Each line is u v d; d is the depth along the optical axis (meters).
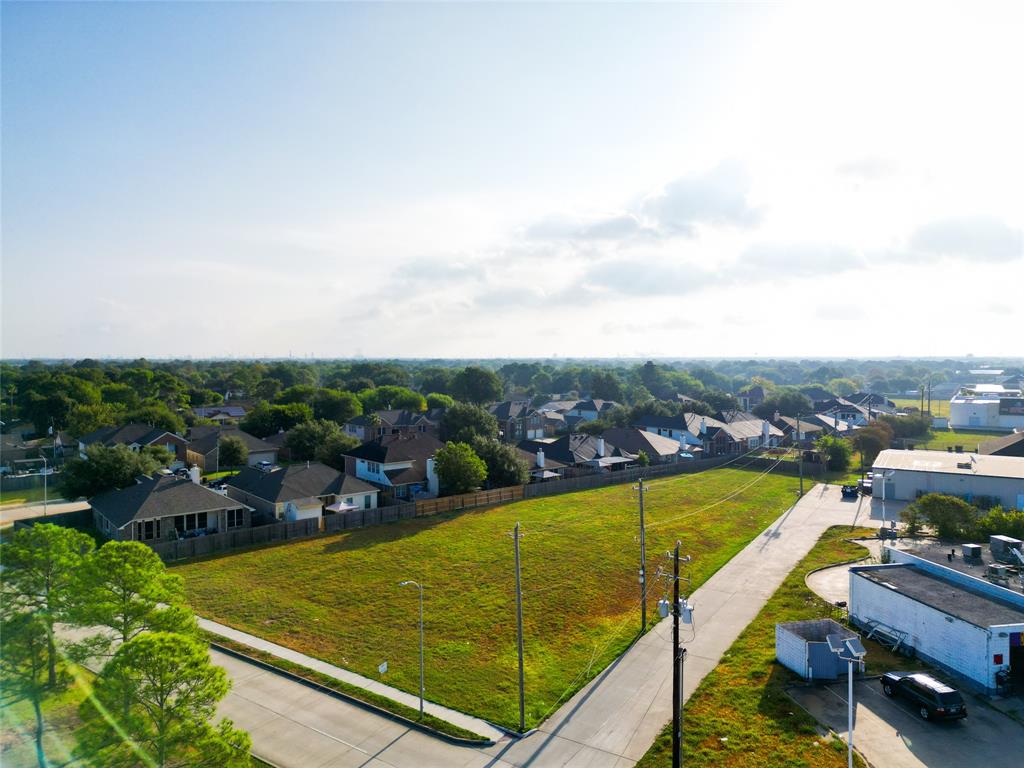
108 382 158.25
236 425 122.19
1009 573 36.69
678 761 22.64
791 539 57.19
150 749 20.30
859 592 37.81
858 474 90.00
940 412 183.12
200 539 50.59
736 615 39.81
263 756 25.64
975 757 24.91
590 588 44.78
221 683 21.36
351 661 34.03
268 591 43.47
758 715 28.22
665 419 116.38
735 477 88.12
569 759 25.70
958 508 50.59
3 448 96.69
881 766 24.45
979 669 29.70
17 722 23.62
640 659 34.28
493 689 31.38
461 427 89.44
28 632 24.58
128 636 26.12
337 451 82.88
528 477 76.25
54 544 26.53
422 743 26.80
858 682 30.88
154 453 76.81
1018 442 77.75
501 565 49.00
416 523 60.62
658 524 61.72
